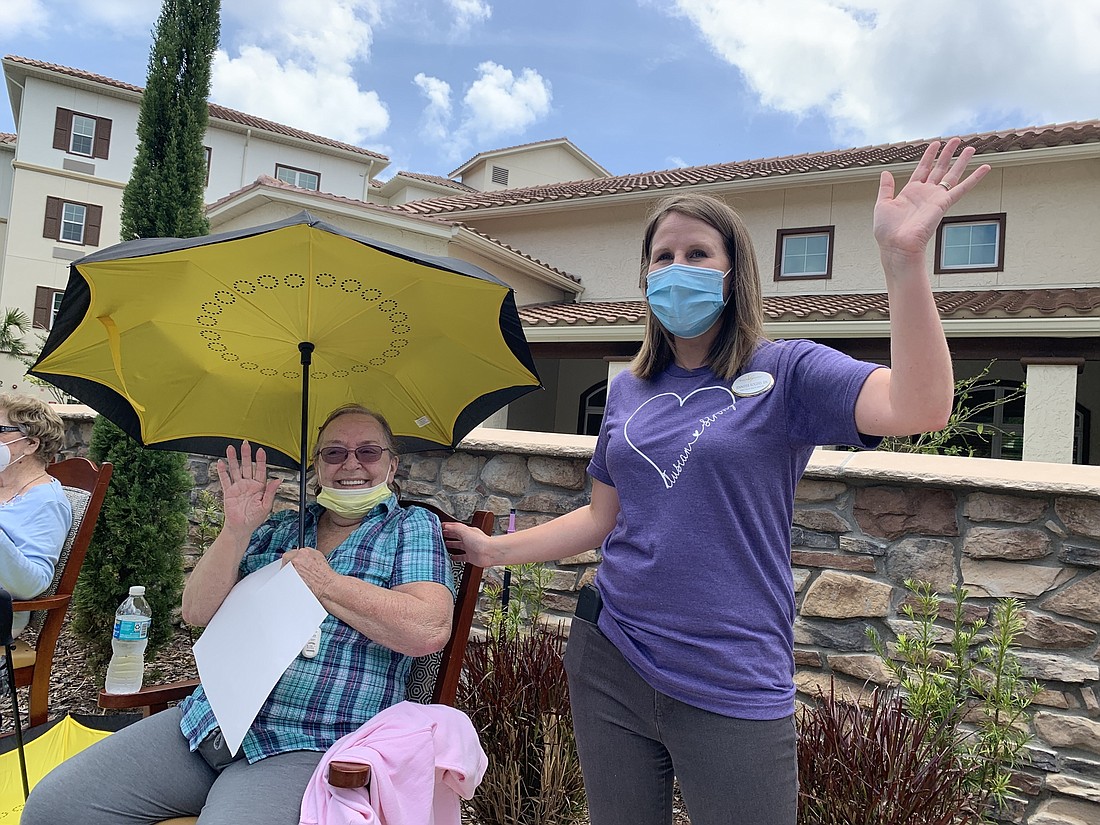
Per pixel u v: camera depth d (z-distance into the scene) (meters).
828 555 3.19
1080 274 9.76
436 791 1.92
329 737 1.94
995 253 10.25
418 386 2.38
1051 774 2.74
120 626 3.15
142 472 4.19
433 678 2.18
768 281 11.57
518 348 2.18
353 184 23.64
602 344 10.36
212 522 4.72
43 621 3.11
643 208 12.41
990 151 9.95
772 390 1.55
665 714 1.59
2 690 3.31
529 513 3.96
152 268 1.89
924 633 2.84
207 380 2.30
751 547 1.54
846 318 8.52
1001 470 2.93
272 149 22.39
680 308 1.64
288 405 2.45
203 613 2.10
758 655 1.52
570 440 3.97
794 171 10.92
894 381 1.30
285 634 1.91
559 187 14.38
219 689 1.92
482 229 13.93
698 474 1.54
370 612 1.93
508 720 2.80
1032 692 2.71
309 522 2.33
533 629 3.35
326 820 1.65
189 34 4.34
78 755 1.98
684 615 1.53
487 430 4.33
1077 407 10.25
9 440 3.11
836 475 3.12
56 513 3.11
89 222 20.69
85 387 2.17
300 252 1.83
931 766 2.38
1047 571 2.81
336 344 2.20
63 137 20.38
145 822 1.90
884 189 1.34
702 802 1.55
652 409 1.71
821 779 2.48
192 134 4.32
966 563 2.94
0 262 22.22
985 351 8.41
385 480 2.30
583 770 1.78
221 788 1.82
